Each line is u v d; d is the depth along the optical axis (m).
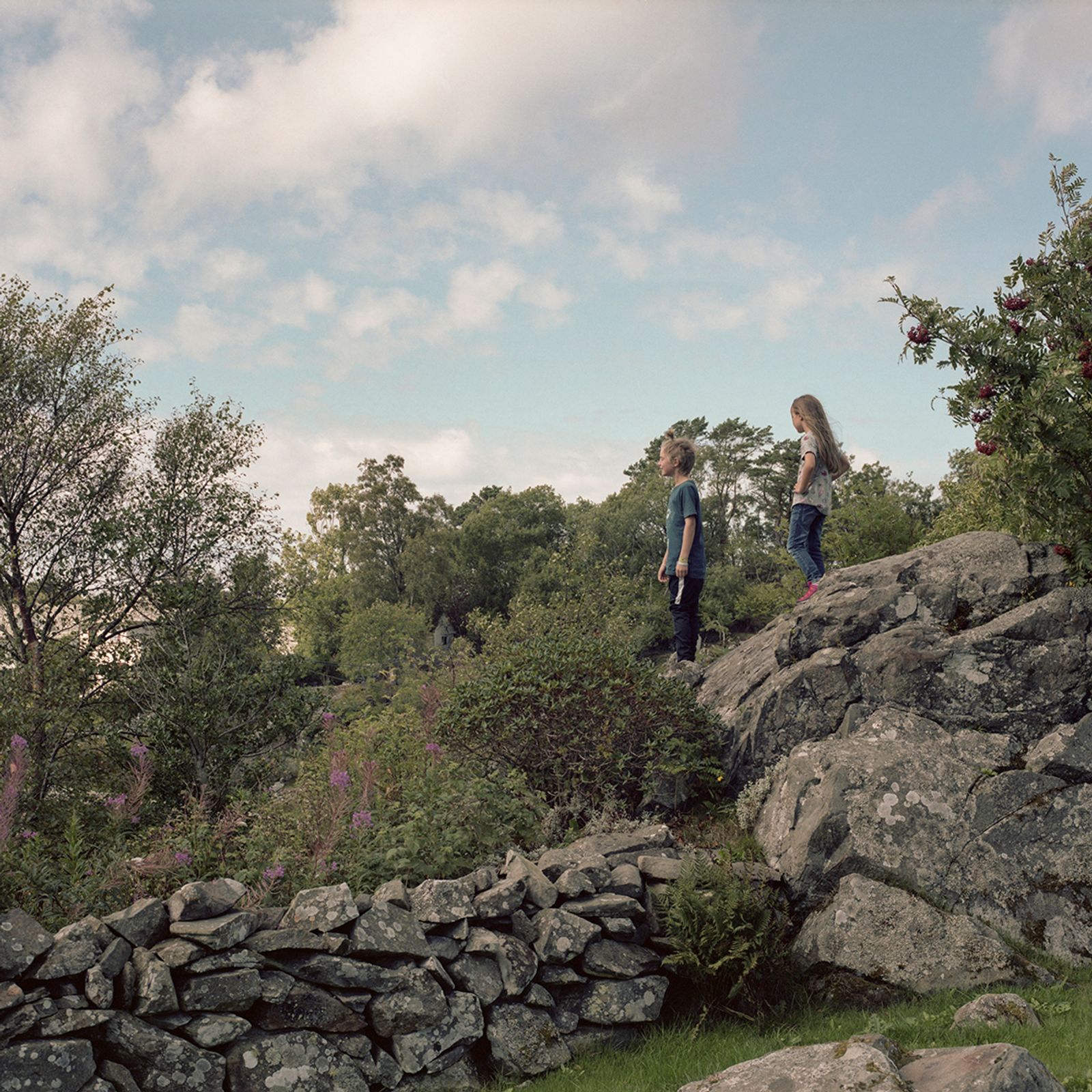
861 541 20.19
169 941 4.48
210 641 13.20
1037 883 5.51
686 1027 5.29
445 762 7.42
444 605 56.56
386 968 4.85
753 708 7.35
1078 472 6.63
